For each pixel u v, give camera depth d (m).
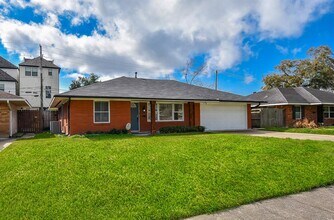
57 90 33.69
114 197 4.32
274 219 3.72
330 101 23.97
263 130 18.50
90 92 14.52
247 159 6.72
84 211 3.84
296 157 7.17
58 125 18.58
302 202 4.40
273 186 5.02
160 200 4.27
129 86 17.12
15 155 7.39
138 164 6.05
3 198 4.26
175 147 8.01
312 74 36.19
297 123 21.25
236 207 4.17
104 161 6.26
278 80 37.72
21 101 15.95
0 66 31.69
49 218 3.63
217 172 5.64
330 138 12.45
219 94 19.56
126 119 15.48
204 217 3.80
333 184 5.41
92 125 14.57
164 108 17.30
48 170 5.57
